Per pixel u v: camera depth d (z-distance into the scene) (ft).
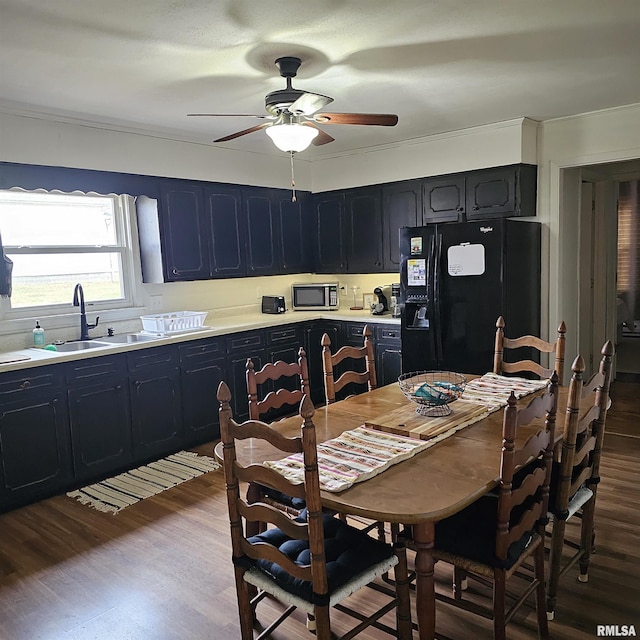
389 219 16.63
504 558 5.97
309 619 7.14
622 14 7.63
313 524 5.34
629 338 27.04
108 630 7.32
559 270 14.64
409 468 6.12
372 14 7.38
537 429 7.22
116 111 11.88
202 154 15.03
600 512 9.88
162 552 9.16
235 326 15.01
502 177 14.23
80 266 13.85
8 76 9.48
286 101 8.94
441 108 12.37
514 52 8.96
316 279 20.12
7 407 10.57
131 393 12.62
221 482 11.93
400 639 6.29
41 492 11.20
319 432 7.41
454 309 13.69
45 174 11.85
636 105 12.74
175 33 7.81
